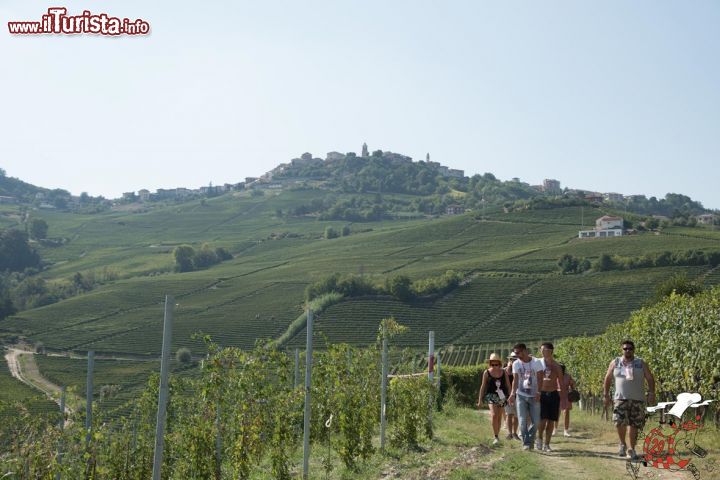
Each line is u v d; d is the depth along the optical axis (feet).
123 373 229.45
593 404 76.95
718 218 591.37
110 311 348.59
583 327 279.28
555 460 34.78
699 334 47.65
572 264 354.33
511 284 338.75
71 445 32.37
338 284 328.70
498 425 41.75
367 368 47.06
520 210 572.92
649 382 33.53
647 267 338.75
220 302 356.79
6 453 31.45
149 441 36.83
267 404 35.01
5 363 248.32
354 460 39.55
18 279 486.38
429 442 43.45
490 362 42.45
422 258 448.24
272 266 463.83
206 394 33.40
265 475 38.58
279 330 299.79
